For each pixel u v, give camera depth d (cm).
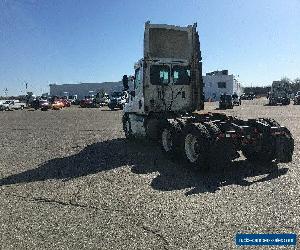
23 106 5456
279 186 663
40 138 1513
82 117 2898
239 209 538
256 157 884
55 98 5850
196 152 817
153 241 434
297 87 8294
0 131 1873
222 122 828
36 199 616
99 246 425
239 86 9544
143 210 544
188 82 1127
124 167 861
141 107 1127
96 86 11050
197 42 1112
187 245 421
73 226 489
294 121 1992
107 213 536
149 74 1091
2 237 460
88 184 708
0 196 643
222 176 754
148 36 1076
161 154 1036
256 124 852
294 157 948
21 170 862
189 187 669
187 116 974
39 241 444
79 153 1088
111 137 1480
